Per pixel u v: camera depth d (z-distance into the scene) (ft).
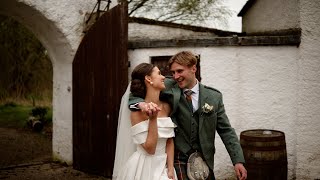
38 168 22.13
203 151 9.27
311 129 17.67
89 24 21.74
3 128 39.93
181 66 9.11
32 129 38.96
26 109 52.85
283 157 15.44
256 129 16.74
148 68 8.91
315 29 17.40
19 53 54.80
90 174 20.45
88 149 20.58
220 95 9.64
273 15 21.16
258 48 18.38
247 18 26.20
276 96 18.21
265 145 15.19
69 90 22.30
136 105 8.72
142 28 24.40
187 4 34.86
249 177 15.53
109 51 19.24
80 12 21.50
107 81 19.36
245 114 18.62
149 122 8.54
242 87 18.62
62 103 22.98
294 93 17.97
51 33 21.53
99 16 21.45
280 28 20.24
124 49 18.53
